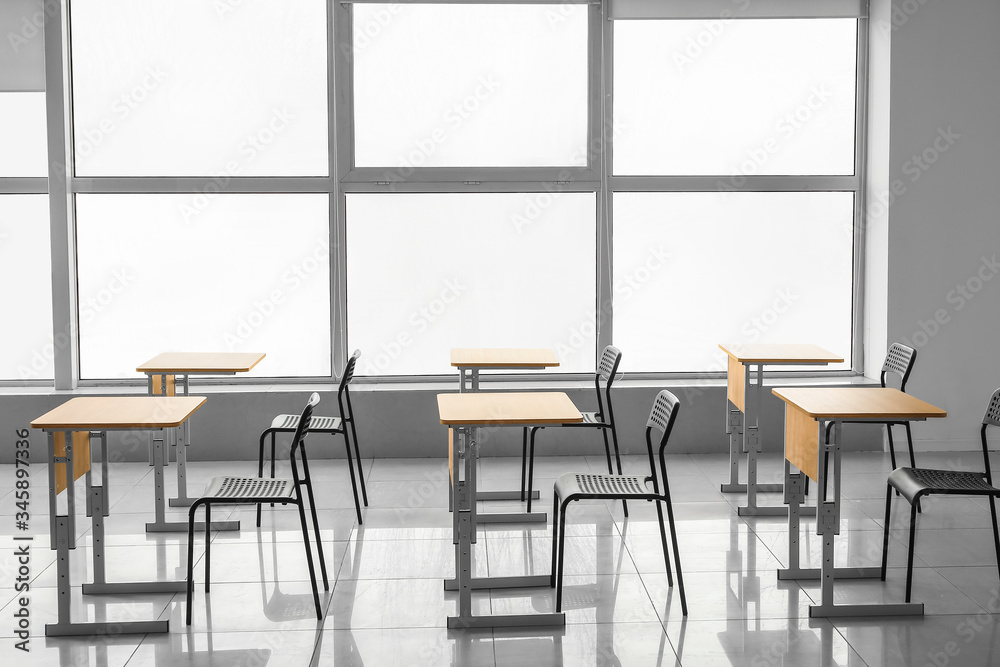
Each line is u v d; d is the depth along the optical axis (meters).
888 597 3.71
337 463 6.00
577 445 6.17
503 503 5.08
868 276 6.34
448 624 3.46
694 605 3.65
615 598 3.73
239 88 6.11
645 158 6.29
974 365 6.13
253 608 3.64
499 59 6.18
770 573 4.00
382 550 4.31
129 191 6.09
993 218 6.04
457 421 3.42
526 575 3.90
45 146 6.07
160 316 6.23
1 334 6.19
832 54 6.27
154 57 6.07
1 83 5.99
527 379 6.36
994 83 5.96
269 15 6.09
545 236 6.30
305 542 3.55
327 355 6.33
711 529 4.60
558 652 3.24
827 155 6.34
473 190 6.21
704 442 6.18
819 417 3.46
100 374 6.25
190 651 3.27
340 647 3.29
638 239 6.34
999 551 3.75
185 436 5.06
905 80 5.96
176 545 4.39
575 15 6.16
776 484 5.29
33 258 6.15
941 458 6.01
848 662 3.16
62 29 5.93
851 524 4.65
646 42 6.22
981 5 5.92
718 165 6.30
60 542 3.39
